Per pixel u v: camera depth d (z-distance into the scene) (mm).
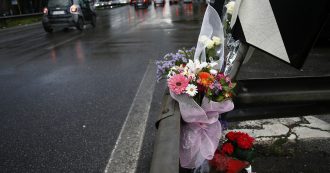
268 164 2949
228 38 2908
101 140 3701
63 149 3549
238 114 3031
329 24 7672
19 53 10352
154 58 8047
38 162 3316
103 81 6188
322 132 3496
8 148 3664
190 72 2301
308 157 3035
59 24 15969
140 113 4422
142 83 5867
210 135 2268
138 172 3023
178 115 2195
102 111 4586
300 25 2268
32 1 38000
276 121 3826
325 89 2971
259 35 2379
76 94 5477
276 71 6250
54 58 9031
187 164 2252
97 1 49562
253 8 2404
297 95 2930
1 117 4621
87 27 18750
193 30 13438
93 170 3100
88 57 8820
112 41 11789
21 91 5879
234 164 2270
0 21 22344
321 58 7191
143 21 20359
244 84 3037
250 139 2445
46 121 4363
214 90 2203
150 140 3625
